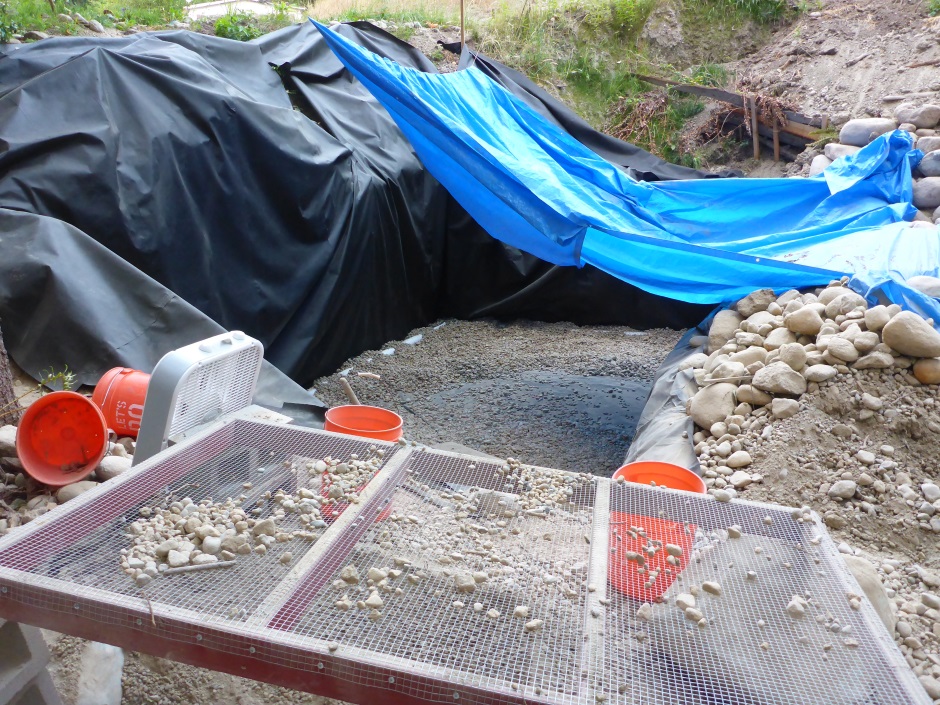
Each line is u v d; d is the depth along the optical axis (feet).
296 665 4.80
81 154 14.67
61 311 12.78
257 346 9.27
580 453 17.33
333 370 22.22
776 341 15.01
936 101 26.25
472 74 22.44
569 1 36.14
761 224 23.52
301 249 19.80
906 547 11.00
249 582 5.48
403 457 7.55
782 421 13.14
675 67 36.09
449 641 4.96
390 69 18.70
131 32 23.70
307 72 23.34
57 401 9.93
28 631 6.45
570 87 33.83
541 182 17.30
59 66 15.23
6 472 10.11
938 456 12.57
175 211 16.39
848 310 14.78
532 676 4.68
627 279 19.08
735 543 6.41
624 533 6.48
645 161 28.30
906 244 18.49
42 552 5.58
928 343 13.07
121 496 6.48
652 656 4.99
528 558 6.06
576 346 24.93
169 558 5.57
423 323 26.81
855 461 12.22
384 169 23.00
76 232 13.58
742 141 31.86
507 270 26.84
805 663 5.01
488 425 18.84
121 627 5.06
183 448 7.36
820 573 6.05
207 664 4.99
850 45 32.09
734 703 4.58
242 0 32.65
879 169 23.18
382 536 6.17
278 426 8.04
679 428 14.16
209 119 17.26
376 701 4.76
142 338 13.32
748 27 36.99
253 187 18.47
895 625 8.64
